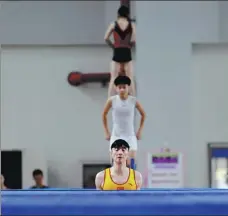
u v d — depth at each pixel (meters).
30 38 12.98
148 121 12.38
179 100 12.46
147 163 12.27
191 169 12.33
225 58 12.84
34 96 13.02
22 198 2.89
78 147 13.03
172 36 12.53
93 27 13.09
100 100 13.09
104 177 5.21
